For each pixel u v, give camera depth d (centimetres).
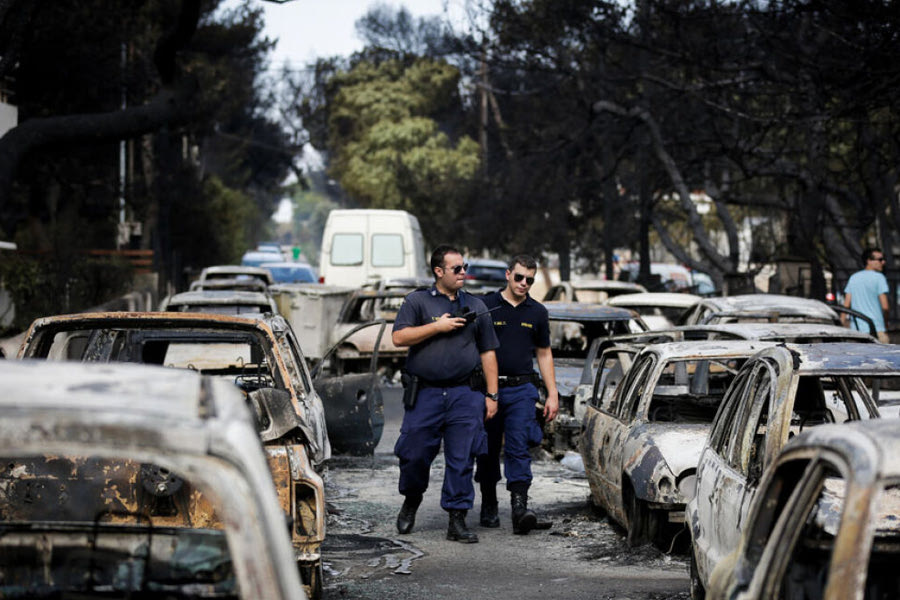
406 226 6869
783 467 823
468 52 6094
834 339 2222
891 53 3800
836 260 5853
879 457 636
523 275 2027
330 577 1653
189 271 10769
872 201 5059
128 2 7338
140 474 1267
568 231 8838
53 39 6625
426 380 1931
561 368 3156
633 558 1795
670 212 8450
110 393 581
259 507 552
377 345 2844
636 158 7031
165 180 9075
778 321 2897
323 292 4581
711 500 1223
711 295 6606
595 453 2120
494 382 1962
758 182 7538
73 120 4806
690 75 5203
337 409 2798
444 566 1744
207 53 10738
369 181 15188
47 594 807
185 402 583
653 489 1747
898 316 5234
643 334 2406
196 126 10900
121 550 850
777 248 6644
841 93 4234
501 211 8744
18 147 4688
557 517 2189
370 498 2364
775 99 5103
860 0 3747
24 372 618
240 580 545
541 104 8138
